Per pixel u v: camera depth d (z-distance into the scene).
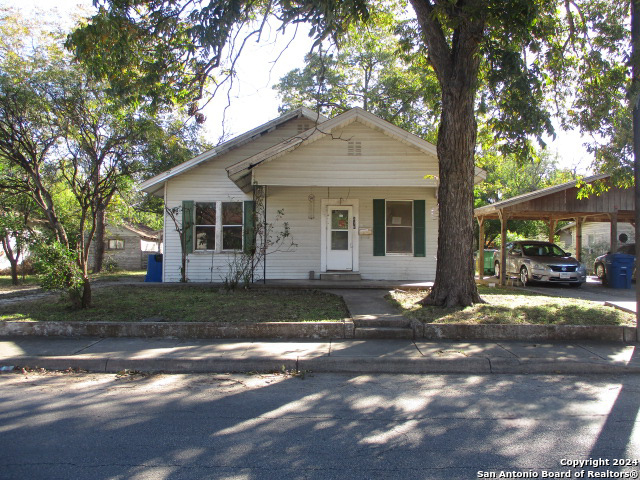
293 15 7.84
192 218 14.99
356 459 3.77
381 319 8.27
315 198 14.84
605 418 4.67
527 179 33.00
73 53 8.84
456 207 9.43
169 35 8.86
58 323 8.07
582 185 13.32
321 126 12.33
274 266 14.73
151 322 8.16
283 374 6.36
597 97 10.87
